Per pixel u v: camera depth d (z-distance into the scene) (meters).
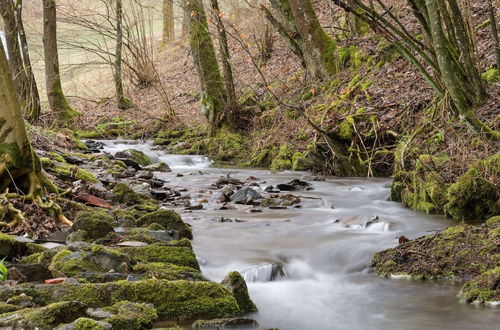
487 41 13.03
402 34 8.51
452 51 9.83
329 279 6.37
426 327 4.79
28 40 25.36
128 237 6.53
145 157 15.41
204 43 17.23
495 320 4.84
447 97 9.34
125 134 20.45
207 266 6.47
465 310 5.10
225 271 6.34
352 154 12.41
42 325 4.09
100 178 11.08
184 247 6.15
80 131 20.39
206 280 5.69
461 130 9.70
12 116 7.67
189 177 13.22
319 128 12.40
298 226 8.22
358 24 17.92
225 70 17.03
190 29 17.31
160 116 21.05
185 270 5.74
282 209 9.59
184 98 23.70
